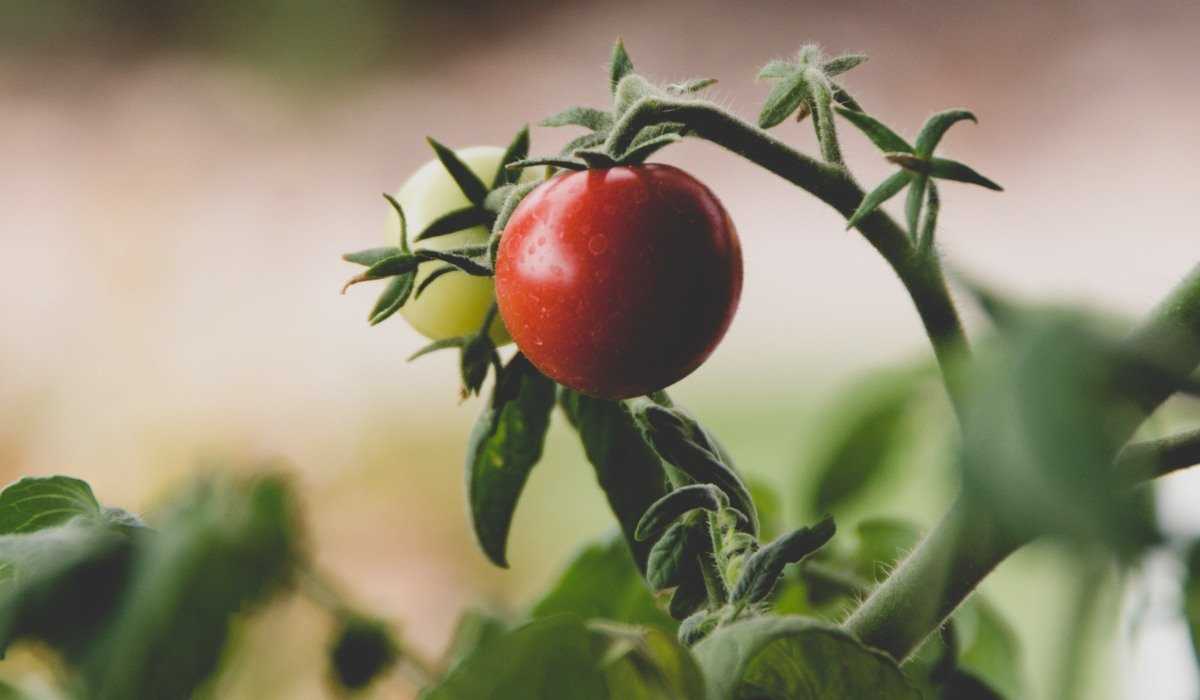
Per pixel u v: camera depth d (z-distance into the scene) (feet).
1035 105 10.03
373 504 5.51
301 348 7.39
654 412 0.94
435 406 6.43
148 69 10.61
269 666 1.05
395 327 7.53
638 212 0.92
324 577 1.04
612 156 0.91
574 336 0.93
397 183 9.67
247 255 8.55
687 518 0.94
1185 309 0.82
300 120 10.21
